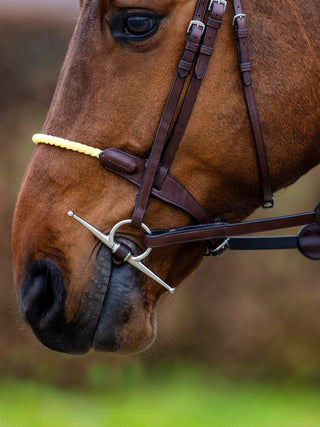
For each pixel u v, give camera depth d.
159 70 3.55
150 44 3.55
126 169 3.59
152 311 3.77
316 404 10.91
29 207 3.70
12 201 12.02
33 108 12.22
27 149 12.12
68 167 3.64
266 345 12.43
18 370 12.21
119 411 10.50
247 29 3.59
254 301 12.39
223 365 12.45
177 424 9.65
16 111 12.19
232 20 3.56
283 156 3.73
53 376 12.15
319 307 12.28
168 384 12.03
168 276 3.83
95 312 3.62
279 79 3.62
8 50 12.20
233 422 9.77
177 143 3.59
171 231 3.63
